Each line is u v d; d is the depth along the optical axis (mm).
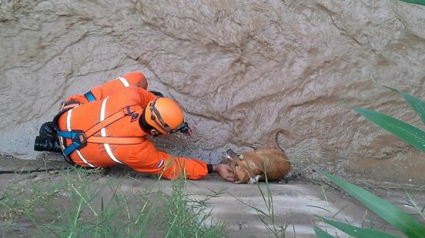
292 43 3389
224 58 3469
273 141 3424
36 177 2979
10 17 3422
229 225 2334
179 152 3506
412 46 3283
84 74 3521
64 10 3449
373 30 3293
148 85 3510
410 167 3412
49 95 3512
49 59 3502
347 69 3359
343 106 3414
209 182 3072
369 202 970
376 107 3369
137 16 3477
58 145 3219
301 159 3477
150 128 2857
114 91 3201
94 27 3488
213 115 3502
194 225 2021
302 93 3430
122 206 2262
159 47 3490
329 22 3340
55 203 2404
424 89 3293
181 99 3502
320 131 3459
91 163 3025
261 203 2688
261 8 3383
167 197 2260
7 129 3475
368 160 3457
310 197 2877
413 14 3248
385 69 3322
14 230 2080
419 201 2994
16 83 3490
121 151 2898
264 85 3459
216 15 3412
